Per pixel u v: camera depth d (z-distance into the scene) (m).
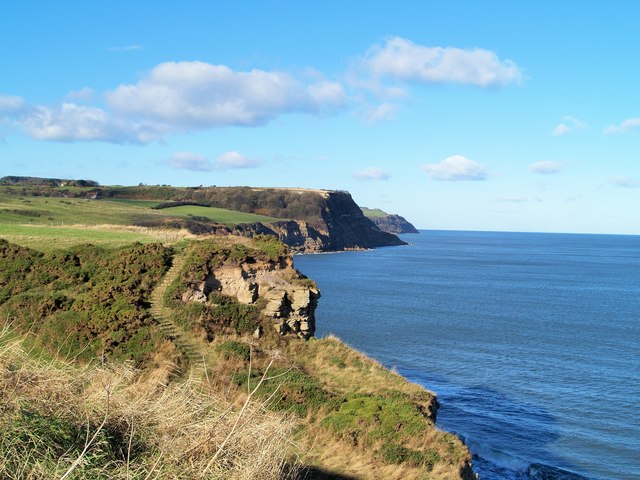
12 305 24.80
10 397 6.54
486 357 51.59
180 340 23.72
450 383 43.19
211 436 7.26
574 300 94.56
